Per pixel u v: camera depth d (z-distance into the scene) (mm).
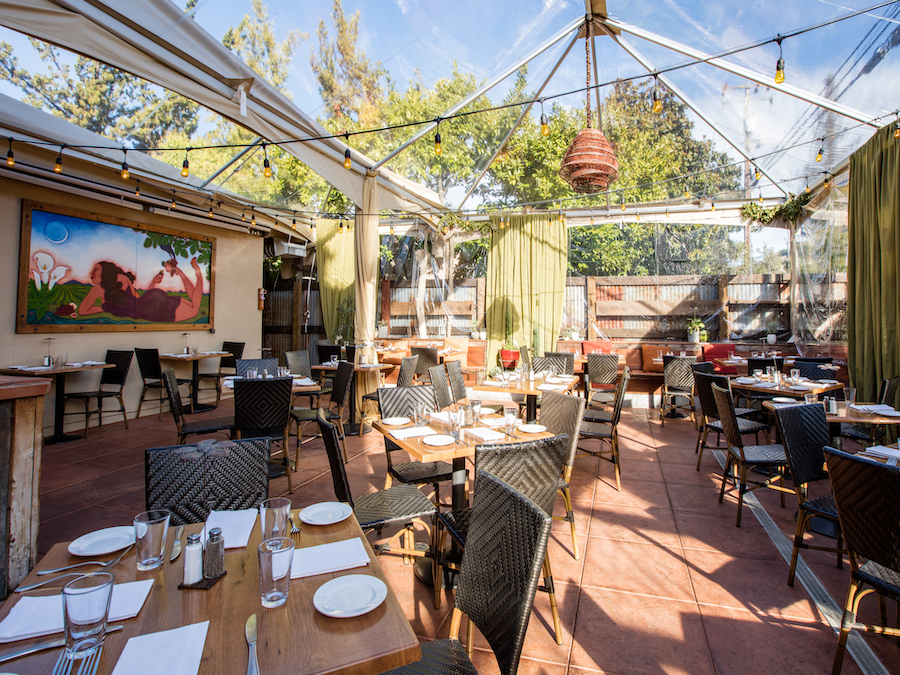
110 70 3861
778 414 2447
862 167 5266
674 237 9086
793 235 7500
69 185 5805
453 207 7863
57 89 4094
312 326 10180
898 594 1646
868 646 1947
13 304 5473
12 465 2070
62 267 5906
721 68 4383
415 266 9547
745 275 7914
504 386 4598
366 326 6082
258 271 8969
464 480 2574
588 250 10289
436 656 1368
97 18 2797
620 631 2061
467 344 8945
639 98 5289
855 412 3393
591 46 4582
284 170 6332
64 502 3547
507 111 5281
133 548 1391
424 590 2400
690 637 2018
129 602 1084
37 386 2154
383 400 3295
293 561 1280
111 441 5402
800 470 2445
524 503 1232
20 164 5180
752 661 1866
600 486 3977
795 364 5930
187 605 1089
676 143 5938
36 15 2607
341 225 8406
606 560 2697
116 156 5480
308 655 908
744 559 2693
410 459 4699
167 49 3191
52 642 953
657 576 2518
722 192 7137
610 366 6219
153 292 7020
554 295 8367
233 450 1975
